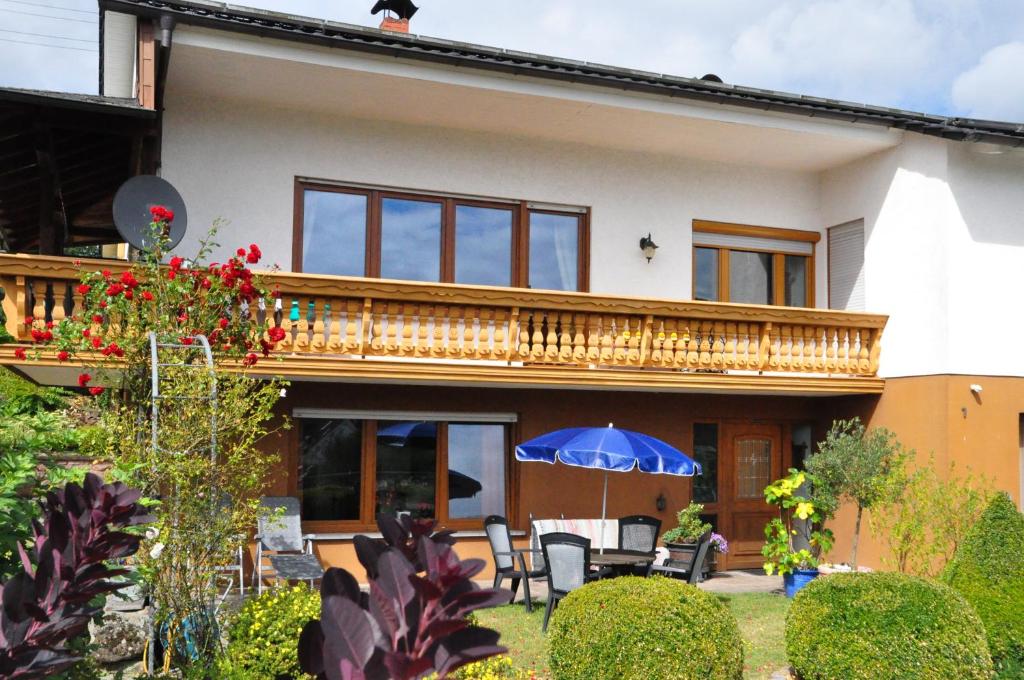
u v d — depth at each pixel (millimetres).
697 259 14727
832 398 14852
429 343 11414
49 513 3094
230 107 12094
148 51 9859
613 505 13664
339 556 12375
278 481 11961
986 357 13109
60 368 10016
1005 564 8859
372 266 12734
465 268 13297
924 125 12992
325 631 2215
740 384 12961
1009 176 13492
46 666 2727
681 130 13180
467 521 13086
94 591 2902
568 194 13805
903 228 13641
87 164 12023
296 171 12367
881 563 13289
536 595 12094
